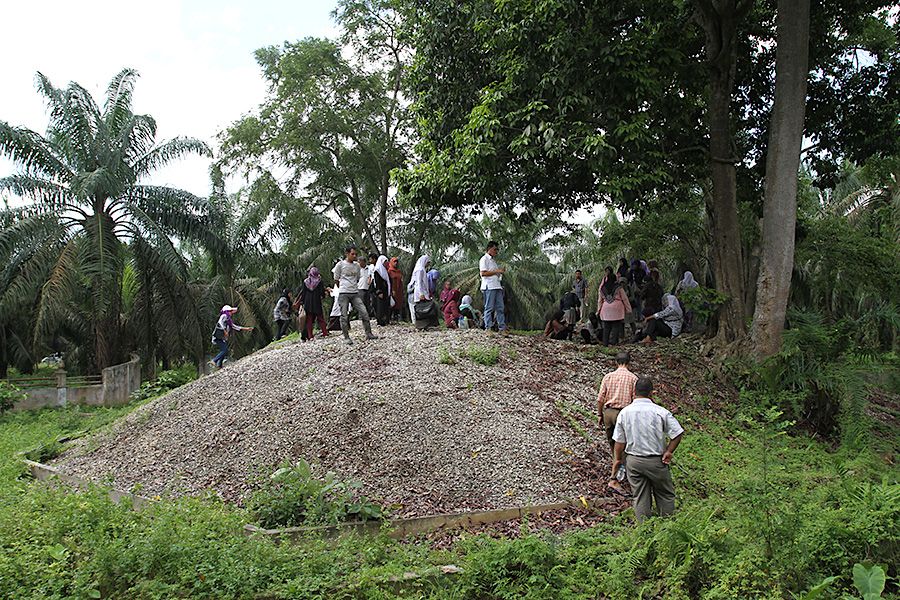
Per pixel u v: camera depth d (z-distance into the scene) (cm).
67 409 1870
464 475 818
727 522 604
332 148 2850
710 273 1582
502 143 1221
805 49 1209
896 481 792
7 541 602
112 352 2216
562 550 604
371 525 702
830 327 1132
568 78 1156
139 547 555
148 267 2355
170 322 2389
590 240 3897
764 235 1241
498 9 1197
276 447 896
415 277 1388
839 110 1520
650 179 1165
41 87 2147
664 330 1445
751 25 1428
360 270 1363
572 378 1120
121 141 2231
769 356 1143
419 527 712
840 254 1688
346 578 557
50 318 2117
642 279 1648
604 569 570
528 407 983
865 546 524
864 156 1560
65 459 1084
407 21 1460
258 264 2895
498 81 1334
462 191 1278
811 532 529
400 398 978
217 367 1781
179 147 2308
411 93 1471
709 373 1213
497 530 709
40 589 516
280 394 1045
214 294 2706
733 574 501
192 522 646
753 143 1580
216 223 2361
